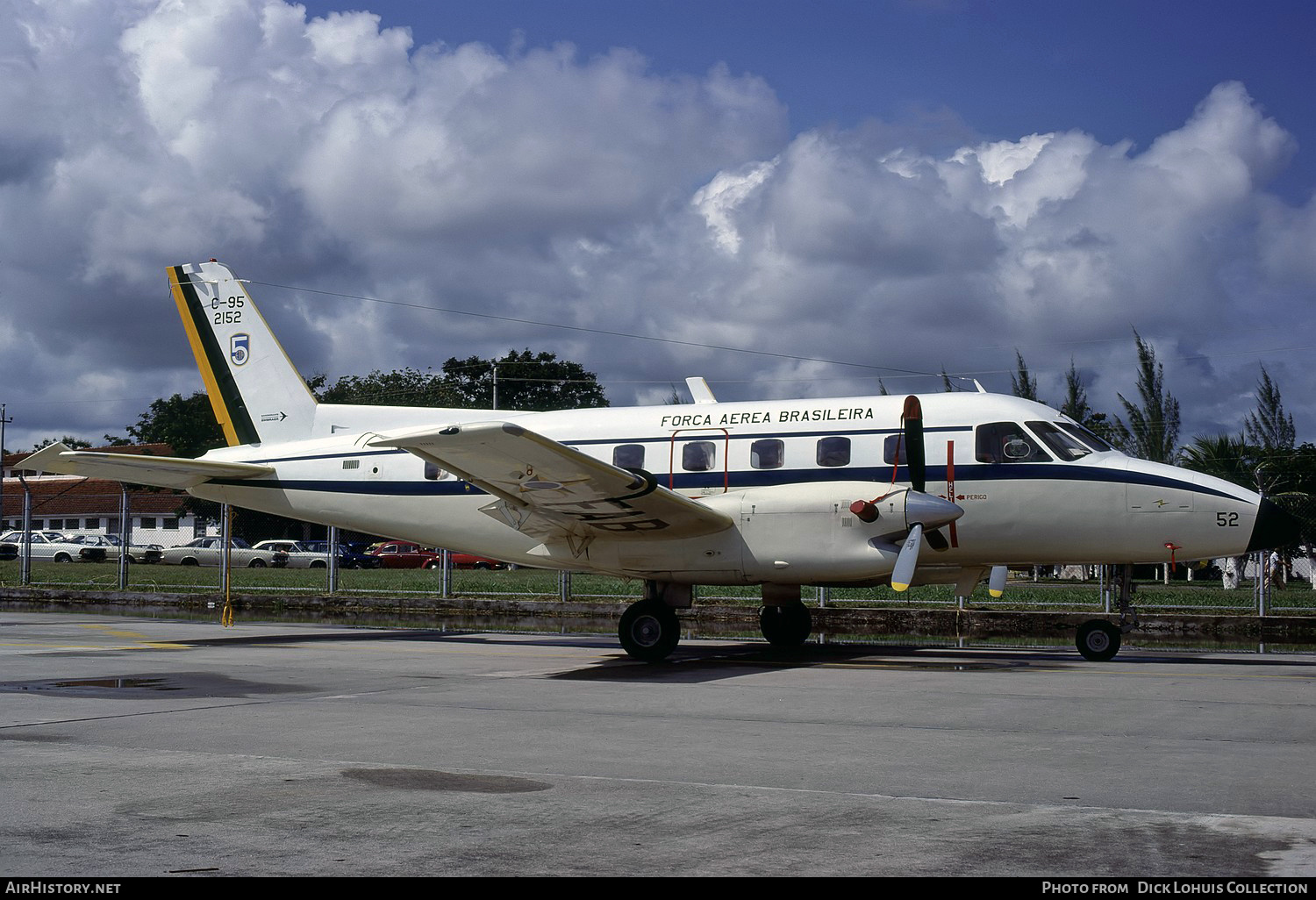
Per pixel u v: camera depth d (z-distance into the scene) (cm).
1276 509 1332
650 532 1379
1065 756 680
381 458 1684
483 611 2283
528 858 457
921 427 1386
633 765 652
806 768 641
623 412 1584
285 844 475
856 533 1300
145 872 432
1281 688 1038
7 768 633
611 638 1748
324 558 4794
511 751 697
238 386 1820
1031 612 1927
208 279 1845
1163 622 1894
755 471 1466
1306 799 560
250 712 864
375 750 698
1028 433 1395
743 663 1316
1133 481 1356
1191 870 437
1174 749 705
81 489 5916
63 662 1260
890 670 1216
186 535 5716
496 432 1123
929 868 443
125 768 636
